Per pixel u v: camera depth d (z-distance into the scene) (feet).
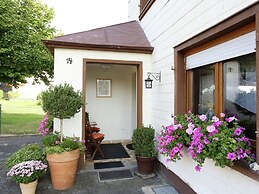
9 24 23.71
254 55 6.60
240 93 7.22
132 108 21.06
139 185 11.00
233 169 6.39
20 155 10.95
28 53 25.00
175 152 8.34
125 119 21.02
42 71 28.99
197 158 6.98
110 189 10.52
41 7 31.65
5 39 23.75
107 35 15.51
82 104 12.44
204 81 9.27
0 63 24.35
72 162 10.56
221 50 7.96
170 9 11.56
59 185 10.42
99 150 15.56
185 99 10.64
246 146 6.30
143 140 12.26
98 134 16.35
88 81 20.04
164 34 12.41
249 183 6.02
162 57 12.75
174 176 10.75
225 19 7.00
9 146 18.99
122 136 20.86
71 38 13.99
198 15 8.71
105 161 14.66
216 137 6.41
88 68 20.03
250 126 6.81
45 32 31.53
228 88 7.80
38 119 35.96
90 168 13.32
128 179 11.74
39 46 26.94
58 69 13.30
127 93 21.08
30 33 27.53
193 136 7.08
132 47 14.12
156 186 10.88
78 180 11.54
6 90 82.79
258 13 5.72
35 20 29.81
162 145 9.16
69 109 11.34
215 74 8.41
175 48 10.80
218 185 7.41
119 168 13.34
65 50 13.43
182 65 10.68
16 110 49.88
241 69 7.16
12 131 25.36
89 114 19.99
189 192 9.29
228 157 5.96
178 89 10.59
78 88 13.53
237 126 6.58
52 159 10.19
